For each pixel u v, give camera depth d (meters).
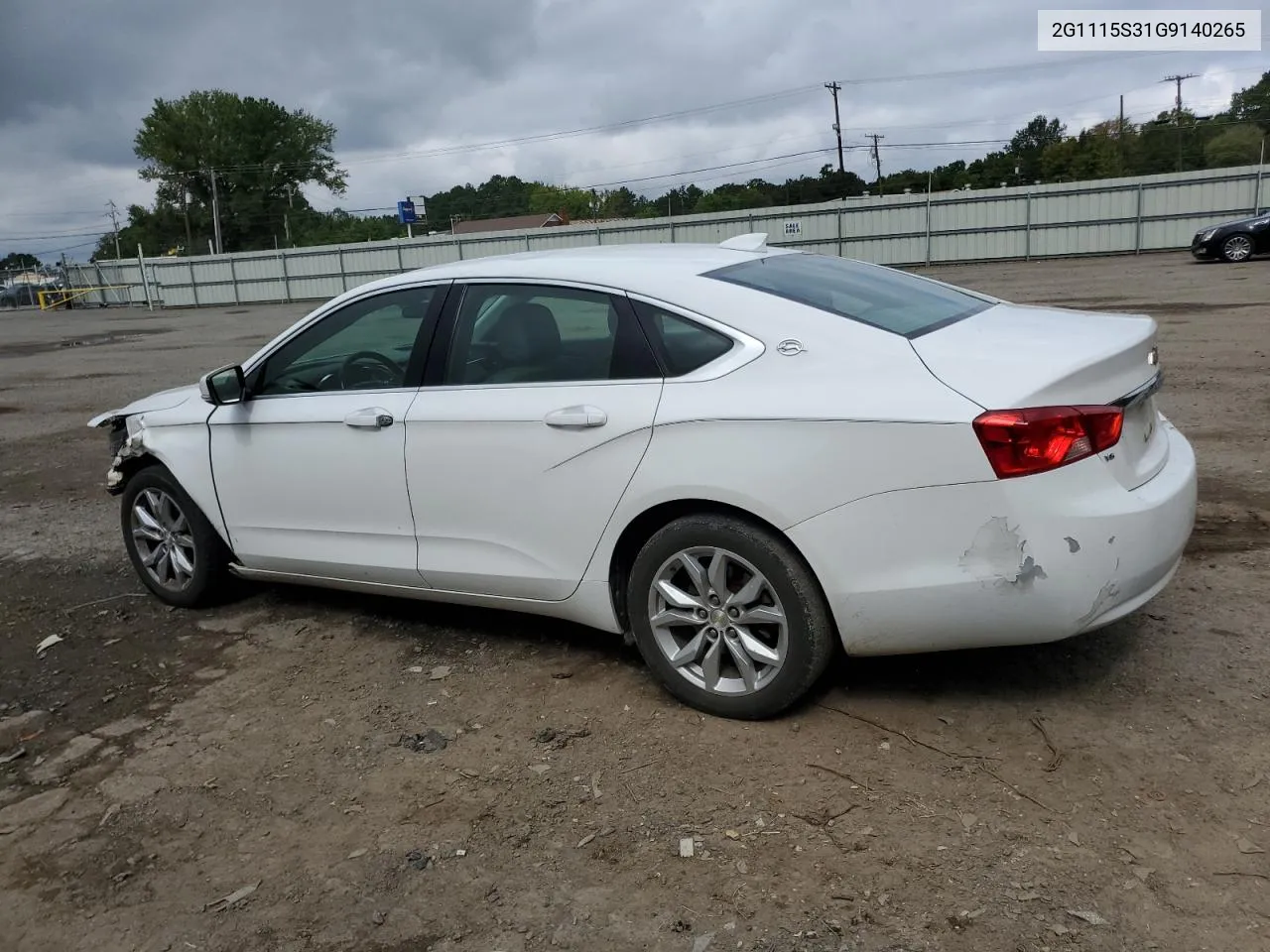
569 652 4.20
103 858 3.00
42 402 14.03
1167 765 3.02
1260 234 23.94
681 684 3.57
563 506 3.66
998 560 2.99
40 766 3.57
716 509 3.39
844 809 2.92
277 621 4.80
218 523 4.74
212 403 4.46
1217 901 2.44
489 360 3.88
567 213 104.06
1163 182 33.31
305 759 3.48
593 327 3.66
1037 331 3.45
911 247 36.69
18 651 4.65
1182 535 3.28
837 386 3.18
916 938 2.39
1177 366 10.17
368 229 92.12
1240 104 80.19
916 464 3.03
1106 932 2.36
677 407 3.38
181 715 3.88
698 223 38.91
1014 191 34.97
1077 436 2.97
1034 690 3.53
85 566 5.89
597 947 2.46
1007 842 2.71
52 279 56.41
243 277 47.00
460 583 4.04
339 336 4.33
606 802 3.07
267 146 88.06
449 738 3.55
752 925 2.48
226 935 2.62
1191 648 3.76
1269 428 7.25
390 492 4.10
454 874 2.79
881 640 3.22
